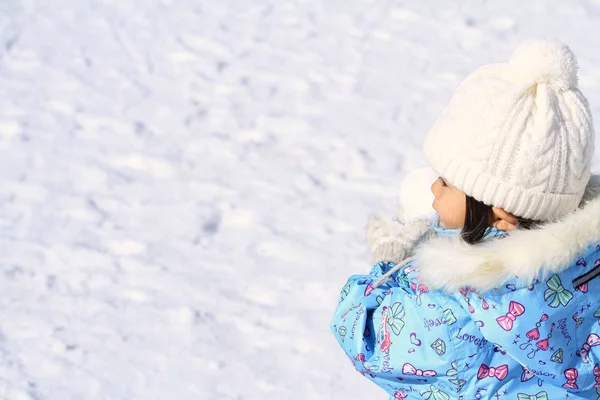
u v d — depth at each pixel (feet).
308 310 13.32
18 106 19.36
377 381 6.57
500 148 5.65
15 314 13.21
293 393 11.73
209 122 18.84
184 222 15.48
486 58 21.44
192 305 13.41
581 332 5.99
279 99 19.74
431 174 8.45
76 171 17.06
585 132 5.71
